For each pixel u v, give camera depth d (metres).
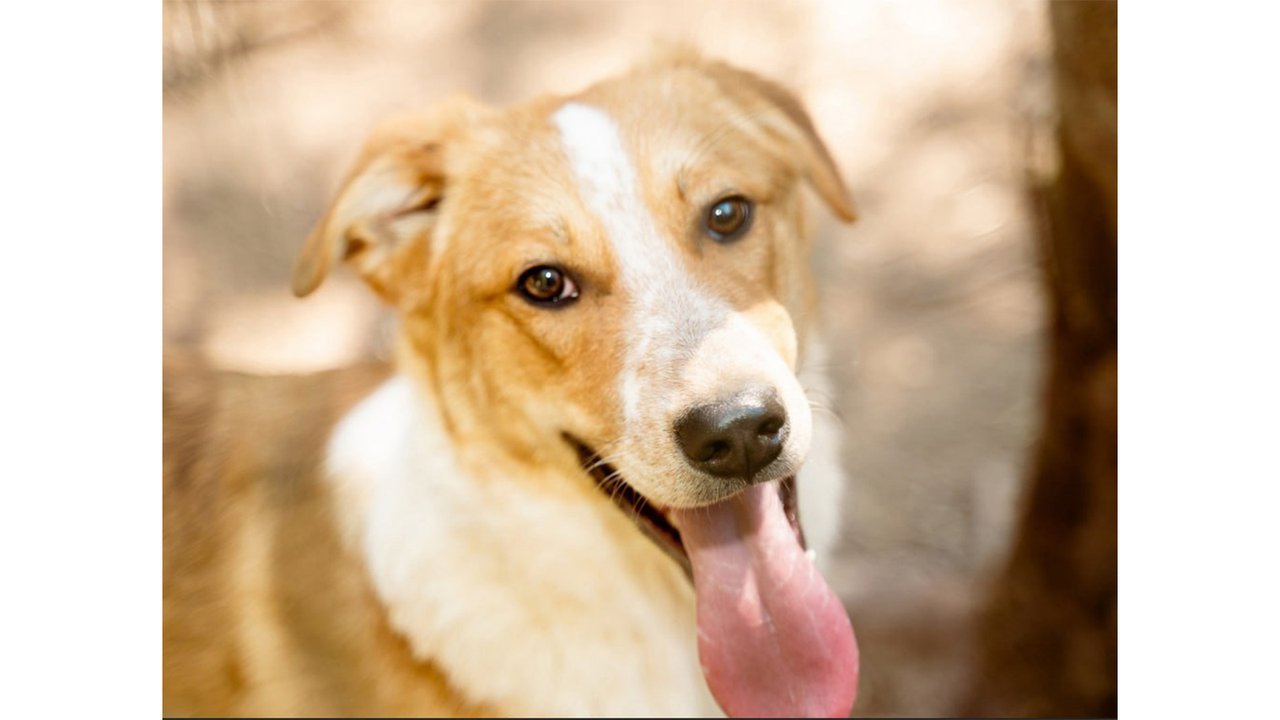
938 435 1.09
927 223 1.19
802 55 1.31
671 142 0.83
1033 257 1.15
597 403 0.82
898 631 1.02
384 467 0.88
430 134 0.85
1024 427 1.09
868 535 1.06
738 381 0.79
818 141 0.88
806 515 0.88
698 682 0.90
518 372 0.84
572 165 0.83
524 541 0.87
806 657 0.85
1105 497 0.96
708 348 0.80
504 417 0.85
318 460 0.90
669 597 0.89
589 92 0.85
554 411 0.83
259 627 0.90
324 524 0.89
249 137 1.24
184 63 1.27
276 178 1.21
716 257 0.83
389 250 0.87
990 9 1.29
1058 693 0.98
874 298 1.16
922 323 1.15
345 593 0.89
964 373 1.12
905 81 1.29
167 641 0.91
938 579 1.04
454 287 0.85
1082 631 0.97
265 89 1.27
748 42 1.32
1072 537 0.97
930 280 1.16
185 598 0.91
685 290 0.81
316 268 0.85
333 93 1.28
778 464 0.80
